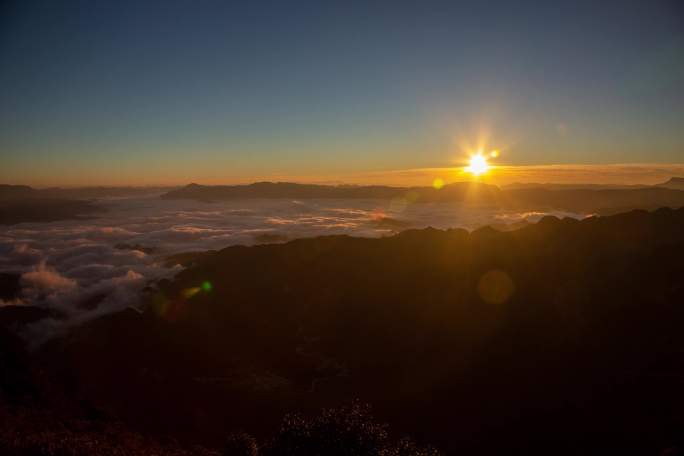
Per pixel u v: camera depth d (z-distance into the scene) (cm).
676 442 1962
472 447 2438
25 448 1014
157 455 1460
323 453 1005
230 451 1158
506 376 3178
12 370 2395
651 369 2739
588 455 2122
